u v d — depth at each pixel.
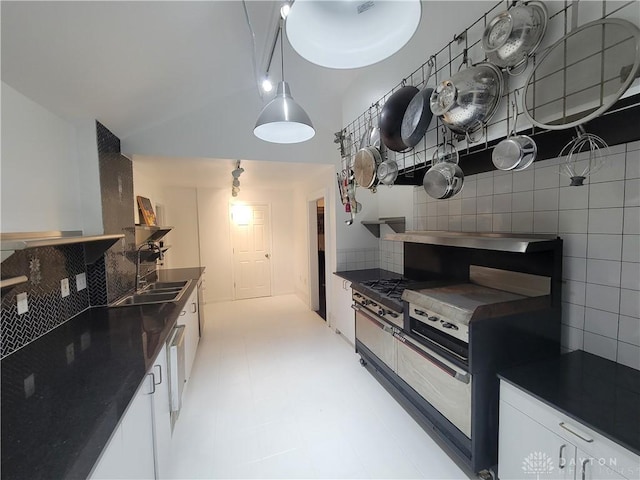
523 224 1.78
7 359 1.36
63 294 1.88
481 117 1.29
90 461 0.75
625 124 1.10
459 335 1.50
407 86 1.92
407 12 0.87
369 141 2.37
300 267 5.47
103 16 1.23
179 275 3.55
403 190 3.00
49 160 1.78
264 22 1.79
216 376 2.67
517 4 1.14
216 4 1.48
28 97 1.58
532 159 1.17
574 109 0.98
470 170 1.95
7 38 1.14
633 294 1.32
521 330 1.52
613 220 1.37
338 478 1.60
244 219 5.52
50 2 1.06
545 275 1.61
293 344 3.38
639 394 1.18
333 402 2.27
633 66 0.82
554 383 1.27
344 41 0.97
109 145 2.36
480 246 1.64
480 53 1.37
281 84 1.55
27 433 0.85
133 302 2.56
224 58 2.08
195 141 2.86
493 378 1.47
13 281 0.85
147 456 1.28
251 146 3.04
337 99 3.11
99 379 1.17
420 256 2.70
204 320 4.16
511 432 1.34
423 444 1.83
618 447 0.94
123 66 1.65
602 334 1.44
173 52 1.73
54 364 1.31
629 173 1.30
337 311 3.64
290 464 1.69
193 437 1.91
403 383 2.07
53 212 1.82
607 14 0.89
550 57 1.04
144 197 3.72
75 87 1.64
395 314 2.12
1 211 1.40
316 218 4.72
